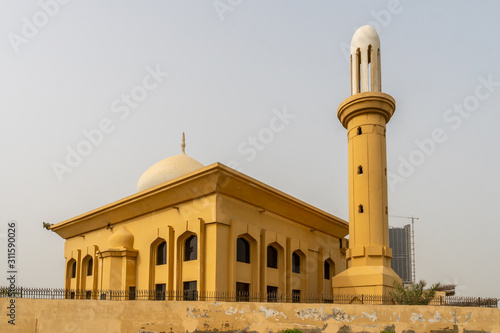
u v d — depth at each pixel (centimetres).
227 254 2884
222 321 2202
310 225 3881
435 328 2277
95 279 3775
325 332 2236
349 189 3303
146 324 2194
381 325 2262
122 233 3462
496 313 2339
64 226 4244
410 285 2902
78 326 2206
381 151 3234
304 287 3712
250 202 3144
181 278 3020
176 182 2981
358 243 3117
